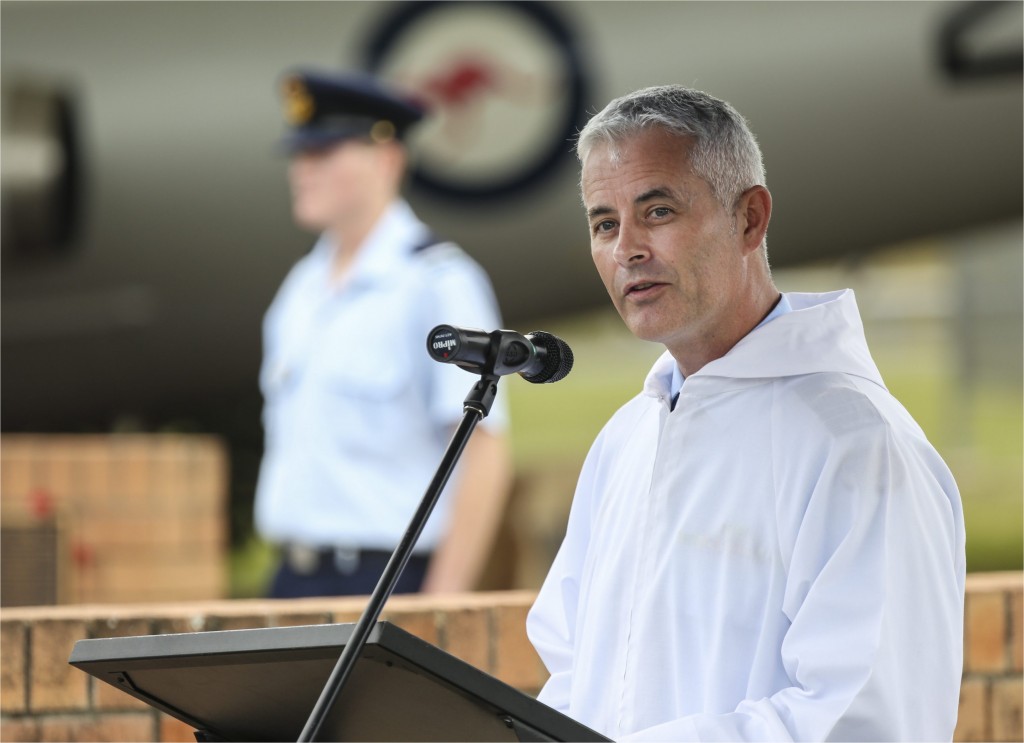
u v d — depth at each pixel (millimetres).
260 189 27938
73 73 27750
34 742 9688
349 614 9922
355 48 27266
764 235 7289
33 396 29000
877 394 6934
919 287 56406
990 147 27031
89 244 28016
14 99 27641
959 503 6934
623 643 7199
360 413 13000
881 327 56969
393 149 13984
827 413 6758
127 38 27875
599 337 55188
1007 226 27750
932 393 55750
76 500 20141
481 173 27141
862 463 6547
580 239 27438
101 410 29500
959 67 26984
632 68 26844
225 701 6266
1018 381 48875
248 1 27734
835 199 27438
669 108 7035
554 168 27062
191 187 27938
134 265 28203
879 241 27906
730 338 7230
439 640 10031
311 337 13414
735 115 7160
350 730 6270
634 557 7254
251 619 9805
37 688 9703
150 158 27891
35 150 27703
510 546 29062
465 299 13211
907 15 27062
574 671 7570
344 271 13719
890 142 27188
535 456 45156
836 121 27109
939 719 6445
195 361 28844
